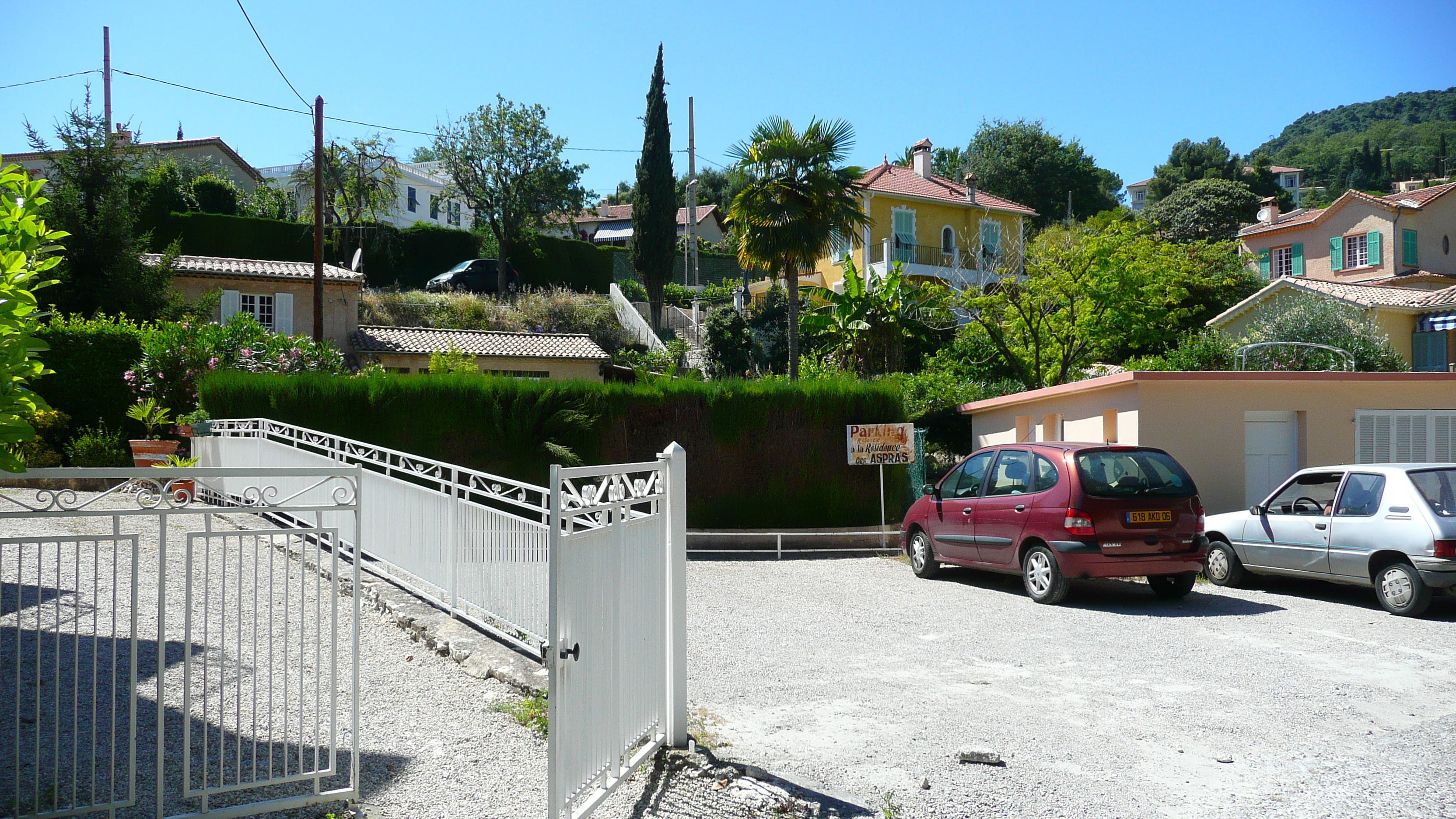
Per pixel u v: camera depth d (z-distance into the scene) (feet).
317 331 81.97
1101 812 14.75
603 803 14.55
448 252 150.71
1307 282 97.45
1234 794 15.52
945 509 37.24
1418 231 122.83
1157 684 22.04
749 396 51.72
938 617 29.84
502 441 48.75
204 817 13.20
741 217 76.33
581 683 13.24
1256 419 46.37
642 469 15.90
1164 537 32.01
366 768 15.64
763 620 29.27
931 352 104.32
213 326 62.54
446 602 25.62
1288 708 20.16
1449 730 18.76
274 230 129.08
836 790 15.20
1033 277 90.99
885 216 140.77
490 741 17.08
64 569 28.40
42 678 18.47
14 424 12.16
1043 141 218.18
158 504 12.76
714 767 15.72
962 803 15.02
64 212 77.20
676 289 157.07
